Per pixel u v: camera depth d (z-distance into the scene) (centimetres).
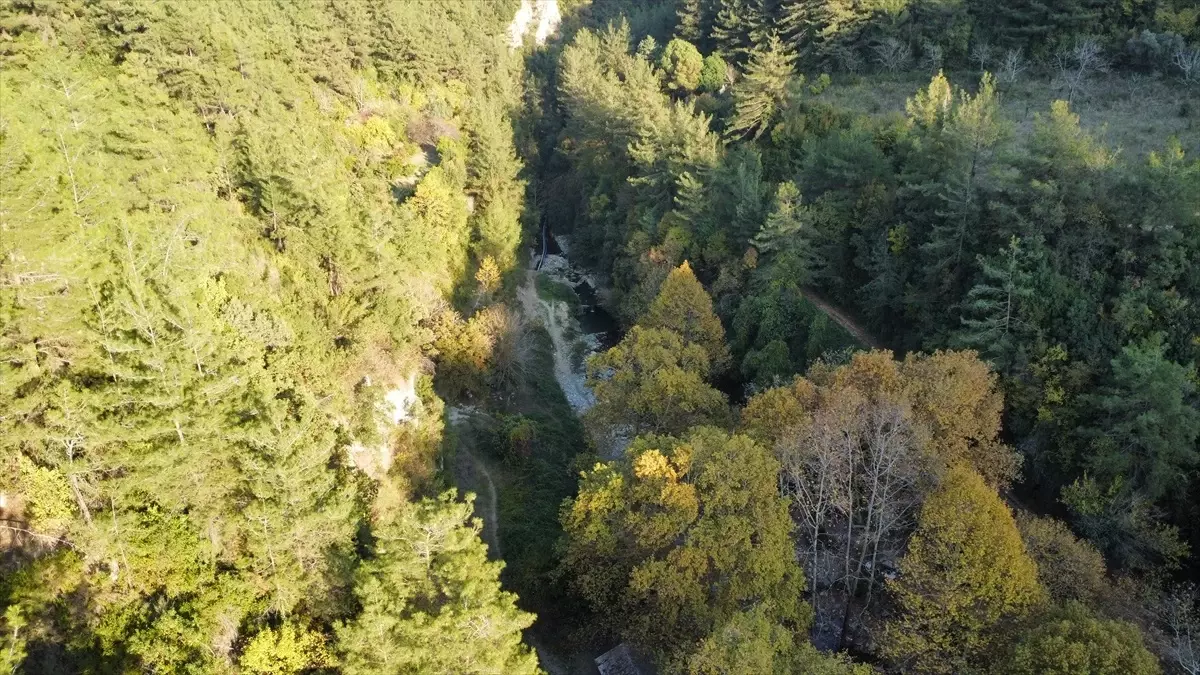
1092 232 4325
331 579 2889
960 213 4772
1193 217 4034
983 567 2917
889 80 7975
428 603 2683
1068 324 4156
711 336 5384
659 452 3556
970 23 7681
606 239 8375
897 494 3722
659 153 7331
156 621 2617
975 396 3778
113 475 2738
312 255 4359
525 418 5644
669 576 3281
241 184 4844
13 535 2602
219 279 3584
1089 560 3238
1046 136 4388
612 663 3797
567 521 3762
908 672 3175
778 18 9112
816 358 5288
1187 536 3578
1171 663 2872
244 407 2842
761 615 2858
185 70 5744
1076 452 3925
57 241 2730
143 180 4003
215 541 2833
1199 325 3897
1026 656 2636
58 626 2520
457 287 6556
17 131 2780
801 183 6331
